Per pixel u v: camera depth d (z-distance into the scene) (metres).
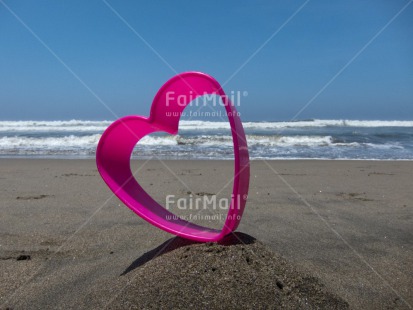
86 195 4.93
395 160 9.13
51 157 9.99
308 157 9.99
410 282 2.46
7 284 2.45
